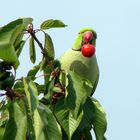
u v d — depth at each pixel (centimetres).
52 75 1057
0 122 971
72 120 1012
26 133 951
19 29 930
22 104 948
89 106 1073
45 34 1073
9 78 939
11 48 920
